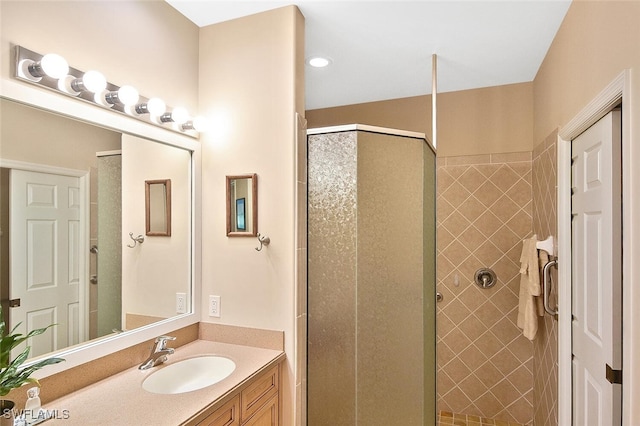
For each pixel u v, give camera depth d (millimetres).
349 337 1840
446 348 2979
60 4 1374
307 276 1940
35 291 1305
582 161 1780
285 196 1871
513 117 2846
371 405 1851
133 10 1692
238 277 1972
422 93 3086
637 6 1147
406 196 1938
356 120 3342
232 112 2008
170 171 1904
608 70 1376
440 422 2818
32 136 1302
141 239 1740
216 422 1368
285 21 1889
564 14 1917
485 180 2902
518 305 2699
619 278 1396
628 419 1210
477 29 2072
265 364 1689
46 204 1346
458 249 2959
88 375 1459
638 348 1160
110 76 1575
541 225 2459
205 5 1893
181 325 1924
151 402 1321
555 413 2098
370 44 2252
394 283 1901
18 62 1227
